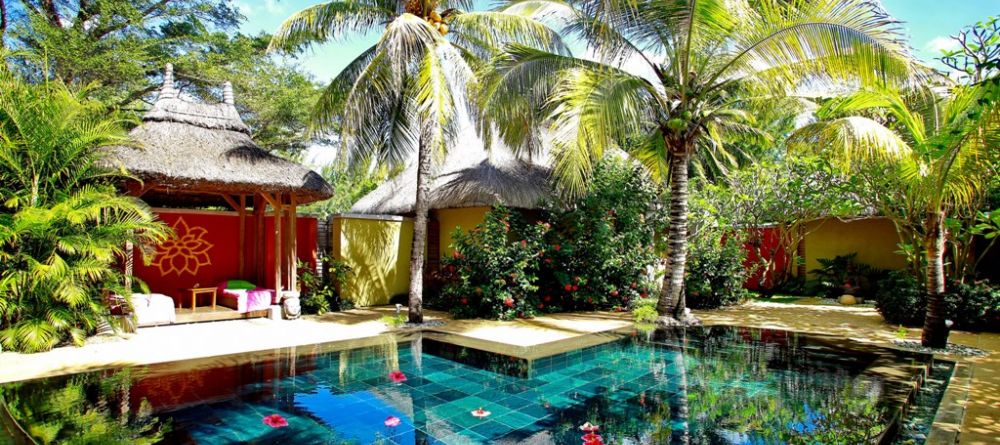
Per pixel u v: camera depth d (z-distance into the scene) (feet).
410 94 30.81
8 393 15.90
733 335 26.32
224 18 53.47
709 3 25.07
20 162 22.16
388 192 47.11
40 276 20.52
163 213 34.99
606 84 26.08
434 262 41.24
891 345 23.81
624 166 39.47
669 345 23.76
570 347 23.25
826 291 45.01
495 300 31.86
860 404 15.02
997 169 21.25
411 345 23.62
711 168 53.42
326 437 12.57
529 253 33.17
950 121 19.43
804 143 26.13
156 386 16.79
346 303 36.24
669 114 29.09
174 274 35.24
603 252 35.53
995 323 26.48
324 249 38.91
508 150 42.29
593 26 27.61
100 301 24.08
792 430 12.98
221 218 37.50
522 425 13.51
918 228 29.19
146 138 27.37
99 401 15.17
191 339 24.66
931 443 12.24
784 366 19.74
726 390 16.61
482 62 31.78
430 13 30.07
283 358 20.93
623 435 12.74
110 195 23.62
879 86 22.82
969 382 17.46
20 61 39.93
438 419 13.96
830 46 23.75
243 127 32.37
